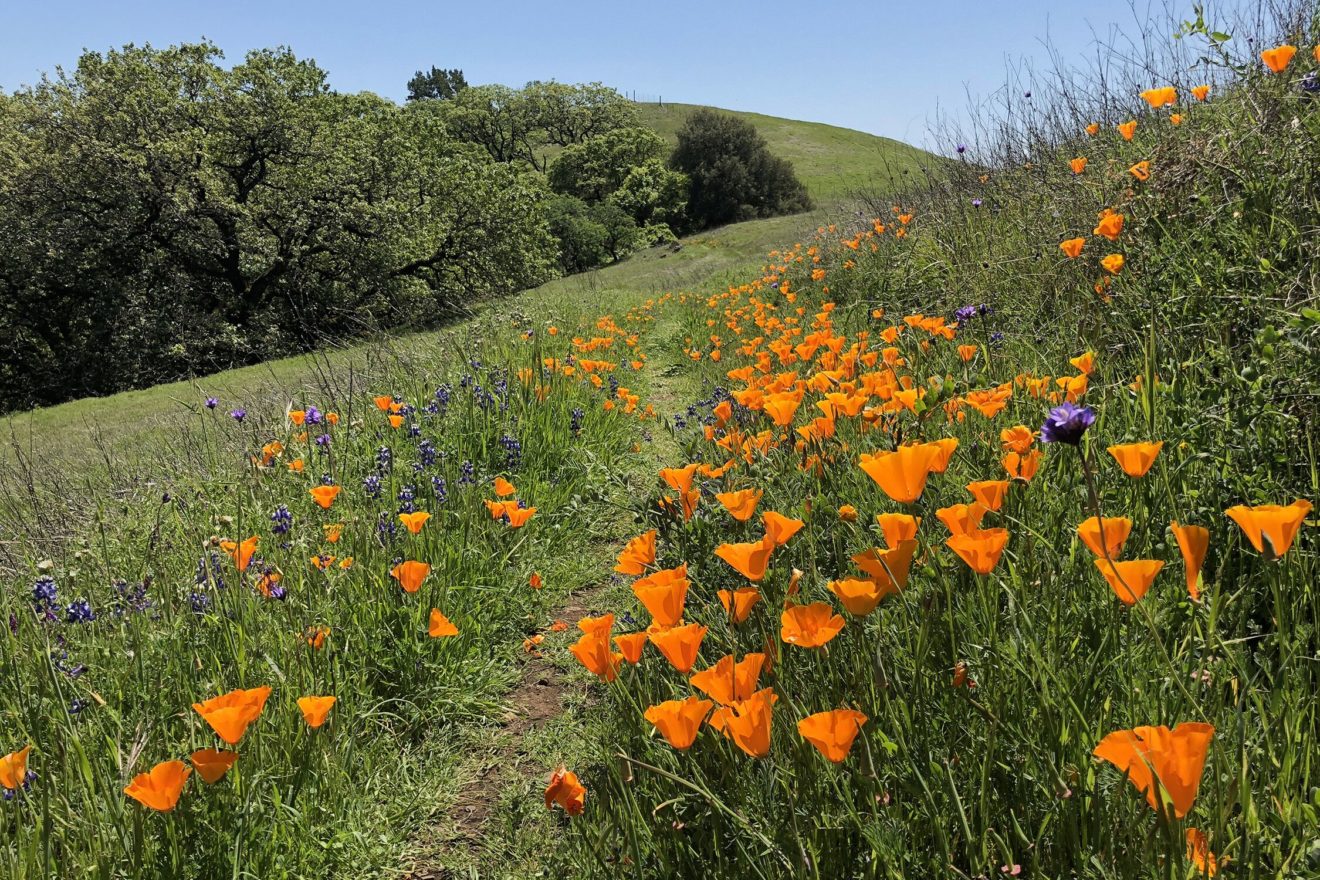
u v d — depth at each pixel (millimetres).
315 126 25266
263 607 2885
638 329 11477
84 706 2312
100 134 22484
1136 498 1934
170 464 5641
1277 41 4035
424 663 2926
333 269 27078
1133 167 3668
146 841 1898
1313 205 2764
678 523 2838
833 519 2492
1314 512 1768
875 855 1319
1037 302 4141
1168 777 913
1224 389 2154
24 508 4859
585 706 2797
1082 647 1614
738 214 56438
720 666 1264
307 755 2305
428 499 4160
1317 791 1086
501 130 70812
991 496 1509
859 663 1556
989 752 1301
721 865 1491
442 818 2396
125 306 23016
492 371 6520
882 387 2674
